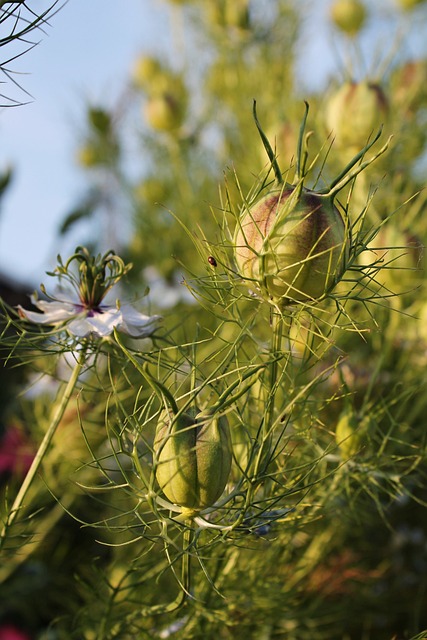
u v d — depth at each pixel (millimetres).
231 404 316
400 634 483
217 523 322
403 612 484
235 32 713
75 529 521
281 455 377
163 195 666
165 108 623
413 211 453
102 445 432
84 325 343
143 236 648
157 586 394
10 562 444
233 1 693
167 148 694
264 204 313
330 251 308
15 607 500
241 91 685
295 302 319
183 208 627
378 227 325
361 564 477
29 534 369
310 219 307
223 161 652
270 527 356
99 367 415
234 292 341
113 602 370
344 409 382
